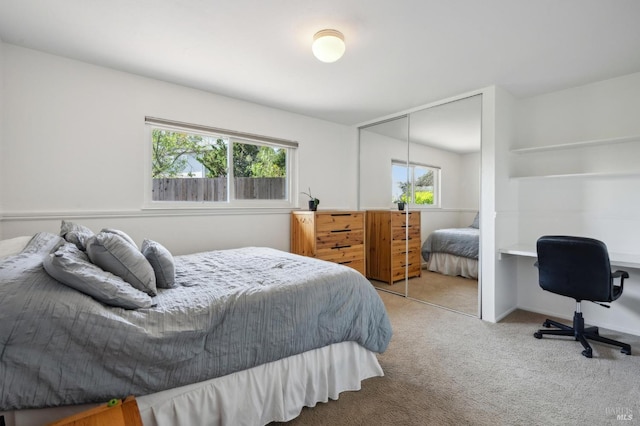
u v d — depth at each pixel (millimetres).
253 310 1459
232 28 1942
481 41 2070
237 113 3285
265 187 3641
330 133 4184
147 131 2795
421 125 3533
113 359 1121
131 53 2289
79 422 938
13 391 987
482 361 2100
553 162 3004
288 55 2295
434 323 2803
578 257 2201
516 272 3254
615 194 2676
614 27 1893
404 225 3777
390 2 1668
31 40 2109
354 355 1808
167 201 2938
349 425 1495
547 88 2920
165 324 1252
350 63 2416
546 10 1729
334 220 3564
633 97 2584
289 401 1541
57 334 1062
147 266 1521
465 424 1489
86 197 2459
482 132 2926
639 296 2547
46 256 1398
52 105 2311
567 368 2004
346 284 1827
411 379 1886
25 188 2219
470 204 3094
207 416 1327
